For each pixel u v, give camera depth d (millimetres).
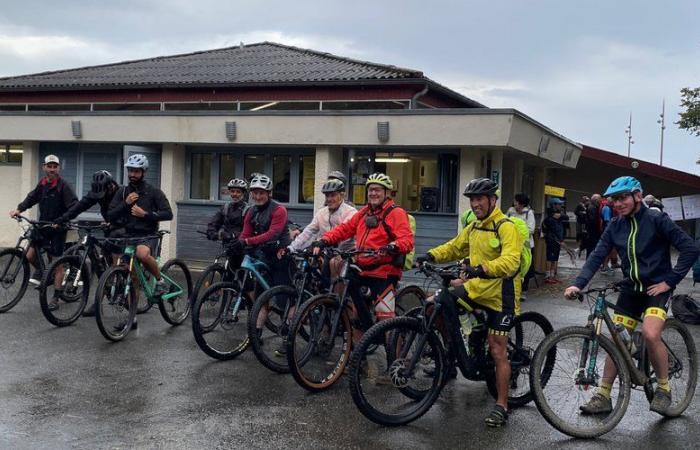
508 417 5480
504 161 15867
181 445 4637
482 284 5270
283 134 13359
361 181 13680
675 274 5242
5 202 16453
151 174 15000
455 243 5582
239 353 7059
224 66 17719
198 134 13977
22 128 15328
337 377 6113
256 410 5406
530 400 5848
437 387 5391
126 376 6219
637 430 5285
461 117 12156
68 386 5867
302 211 14055
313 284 6820
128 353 7039
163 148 14750
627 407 5387
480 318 5473
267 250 7254
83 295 8414
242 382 6160
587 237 16547
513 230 5113
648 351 5402
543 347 5109
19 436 4711
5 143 16359
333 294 6082
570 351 5270
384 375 6121
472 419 5410
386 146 13008
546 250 14414
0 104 17906
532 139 13609
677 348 5738
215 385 6039
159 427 4961
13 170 16391
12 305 9047
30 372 6258
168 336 7867
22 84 17562
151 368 6508
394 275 6230
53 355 6867
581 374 5164
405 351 5238
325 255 6602
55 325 8094
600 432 5090
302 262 6641
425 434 5031
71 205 9758
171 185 14688
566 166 18172
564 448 4832
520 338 5832
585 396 5328
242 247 7219
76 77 18062
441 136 12336
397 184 13555
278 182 14375
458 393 6121
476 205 5203
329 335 6043
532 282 14258
